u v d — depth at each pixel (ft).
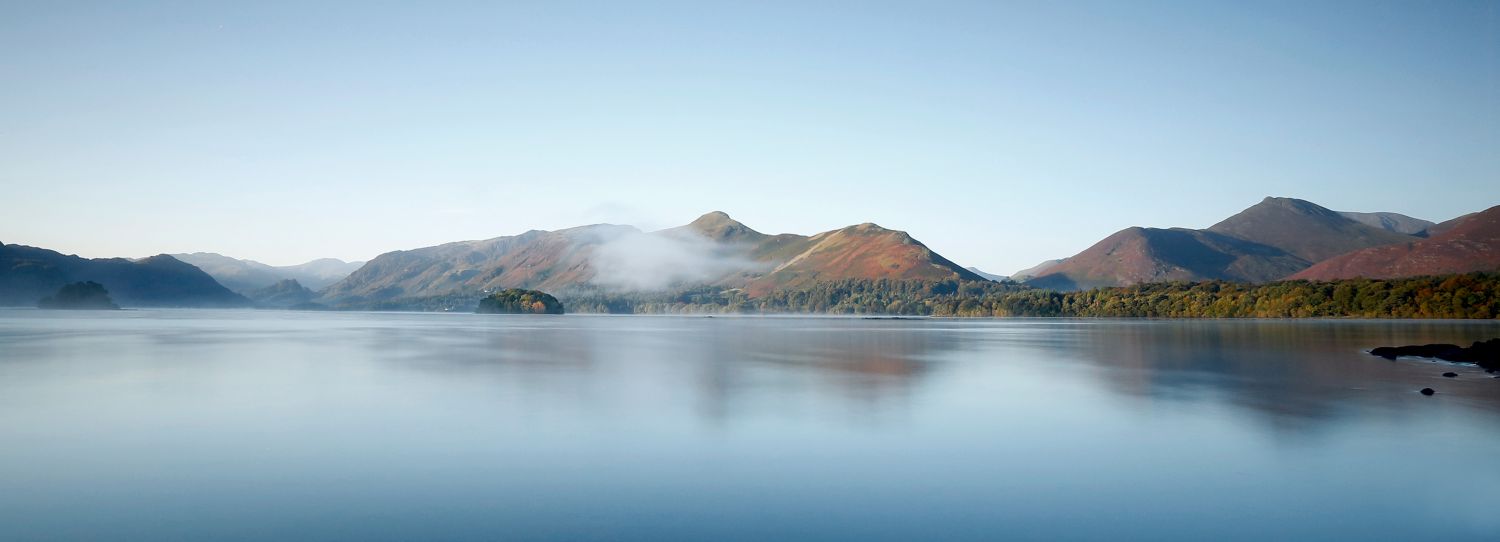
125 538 54.60
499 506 61.52
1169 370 165.78
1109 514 59.93
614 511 60.34
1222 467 73.67
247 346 253.85
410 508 61.11
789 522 57.82
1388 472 71.72
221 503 62.39
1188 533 55.93
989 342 289.33
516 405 111.04
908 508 61.21
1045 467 73.61
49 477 69.97
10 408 108.99
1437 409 107.24
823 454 78.79
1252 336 323.78
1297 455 78.59
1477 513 60.13
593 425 94.53
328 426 93.86
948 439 86.17
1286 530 56.59
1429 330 371.76
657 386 134.72
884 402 115.03
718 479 69.21
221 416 101.60
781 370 167.02
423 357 204.95
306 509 60.80
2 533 55.52
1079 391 128.57
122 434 88.89
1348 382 140.87
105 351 223.71
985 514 59.77
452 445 82.84
